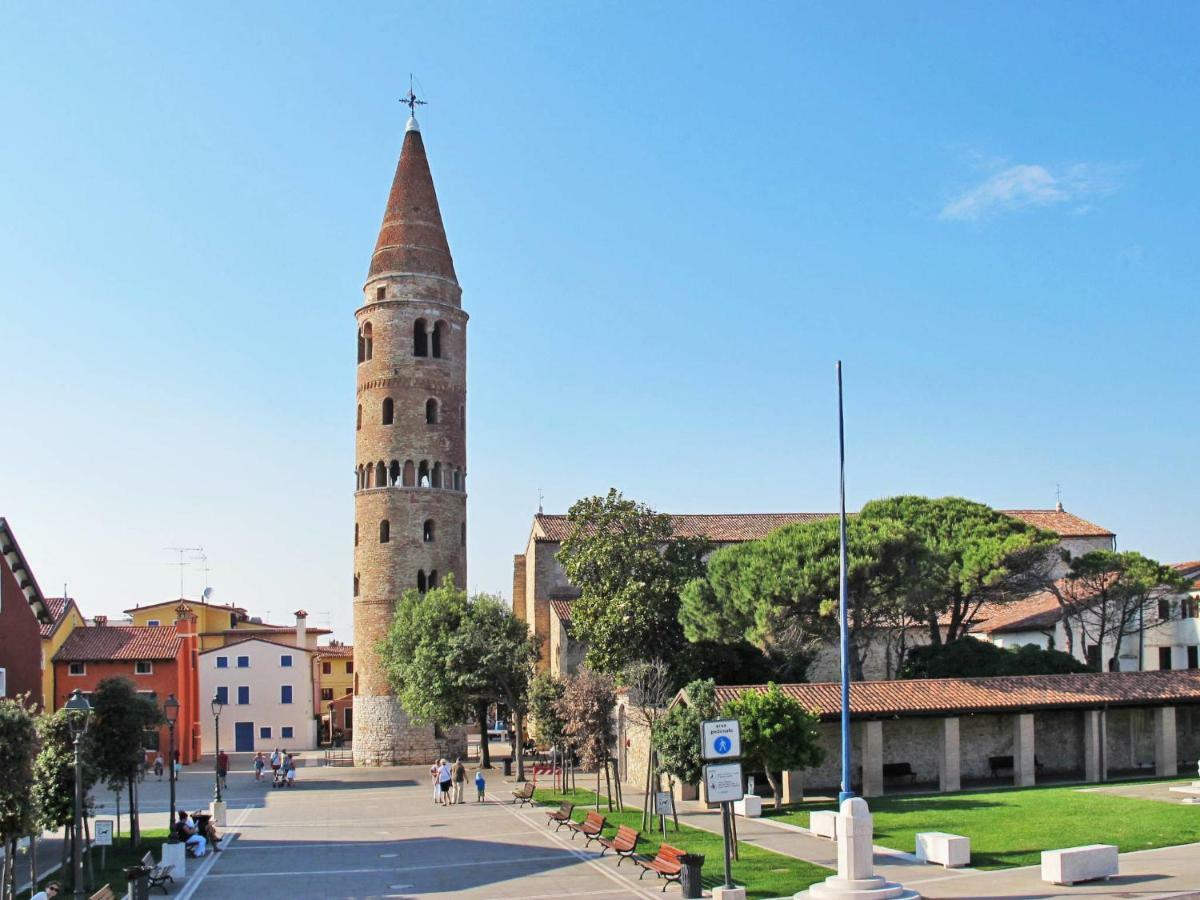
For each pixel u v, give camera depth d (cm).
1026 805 4728
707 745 3016
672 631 6950
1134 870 3247
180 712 9275
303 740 11006
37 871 4291
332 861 4169
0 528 5466
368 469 9156
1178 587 7406
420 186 9519
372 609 8944
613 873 3656
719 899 2975
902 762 5866
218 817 5444
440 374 9300
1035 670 6731
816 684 5731
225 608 13012
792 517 9656
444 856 4178
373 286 9350
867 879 2922
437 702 7344
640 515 7294
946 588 7031
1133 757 6312
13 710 3197
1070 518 9619
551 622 9038
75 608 9712
